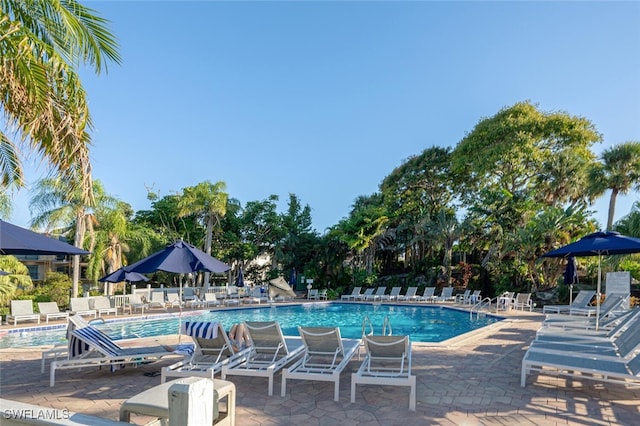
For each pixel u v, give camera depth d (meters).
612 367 5.56
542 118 28.42
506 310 17.97
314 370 5.77
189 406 1.63
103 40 5.89
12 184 6.56
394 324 16.70
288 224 33.34
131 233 26.12
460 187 34.19
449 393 5.69
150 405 3.36
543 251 21.77
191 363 6.36
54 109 5.54
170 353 6.85
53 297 19.66
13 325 14.12
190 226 31.61
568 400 5.36
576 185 25.33
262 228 33.06
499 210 25.83
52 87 5.50
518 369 7.06
